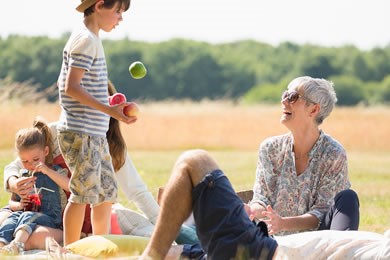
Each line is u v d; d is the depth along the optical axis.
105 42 101.12
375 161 23.69
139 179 8.02
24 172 7.82
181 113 38.41
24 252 7.29
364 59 108.00
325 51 109.75
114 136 7.87
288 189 7.36
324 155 7.33
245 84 104.88
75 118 7.46
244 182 14.40
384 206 12.33
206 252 5.77
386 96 100.88
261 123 37.34
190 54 103.19
